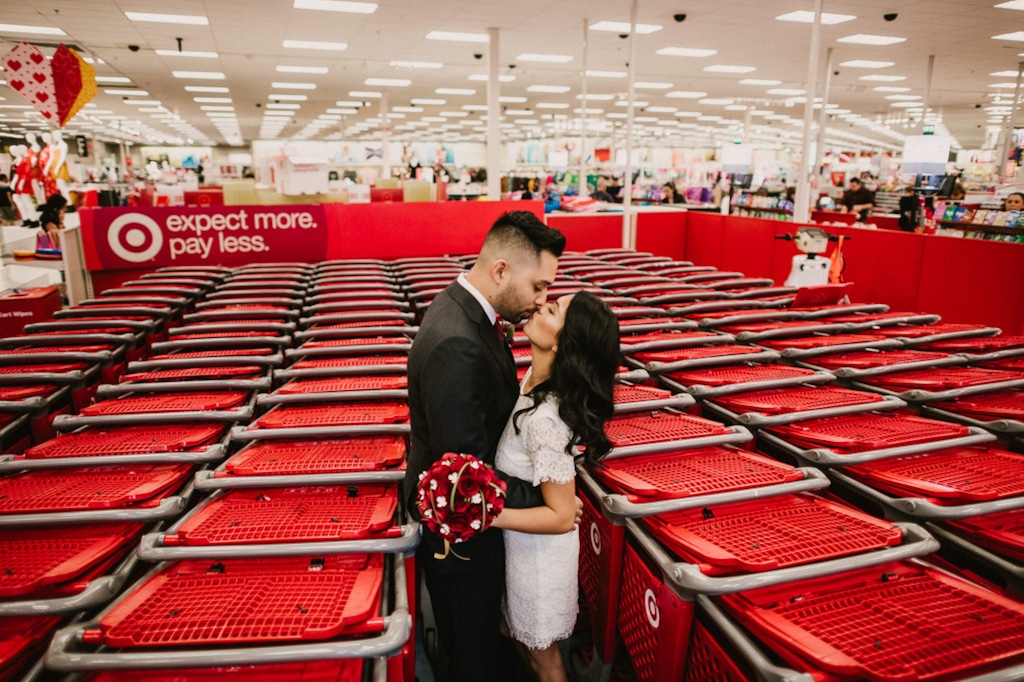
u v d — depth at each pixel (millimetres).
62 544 1790
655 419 2615
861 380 3156
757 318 3881
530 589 1841
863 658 1393
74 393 3174
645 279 4824
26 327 3656
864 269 6711
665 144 38875
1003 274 5301
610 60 12992
